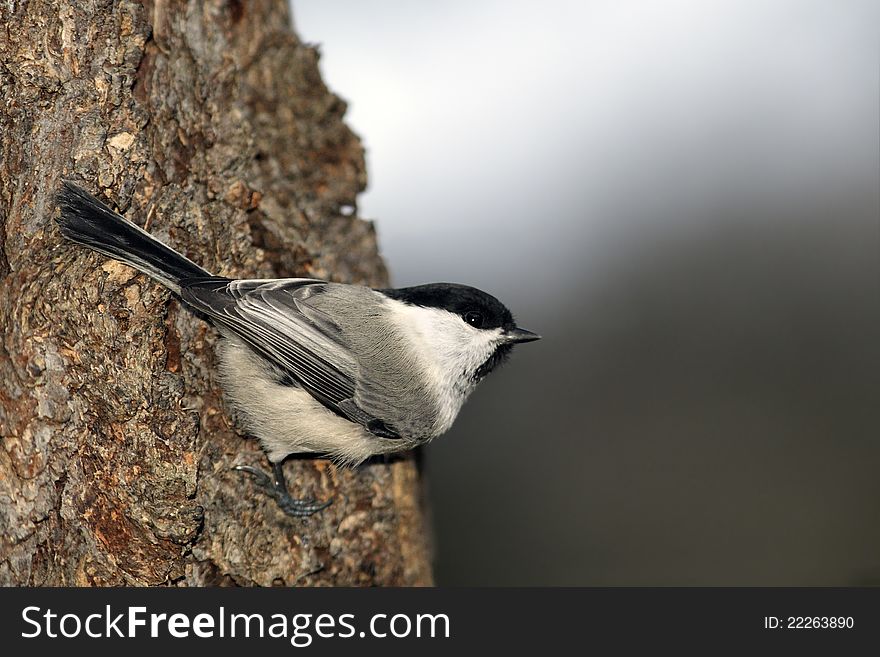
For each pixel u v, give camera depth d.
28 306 7.25
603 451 13.96
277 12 10.56
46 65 7.48
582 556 12.81
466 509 13.59
